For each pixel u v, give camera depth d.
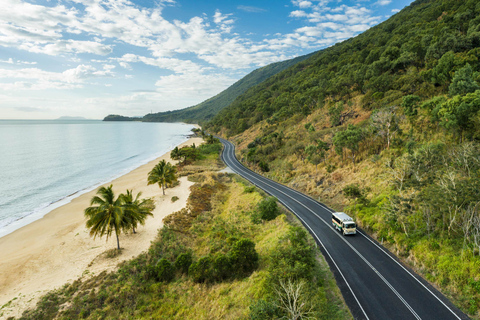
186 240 40.66
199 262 31.00
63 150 148.50
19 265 34.94
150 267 31.45
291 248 28.11
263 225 44.00
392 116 59.66
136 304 26.00
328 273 27.47
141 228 45.28
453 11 115.81
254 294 24.16
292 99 155.88
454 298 22.58
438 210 29.39
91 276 30.92
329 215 45.09
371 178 50.00
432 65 75.94
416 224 31.58
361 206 41.84
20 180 84.00
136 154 145.38
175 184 74.75
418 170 38.12
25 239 43.88
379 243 33.78
